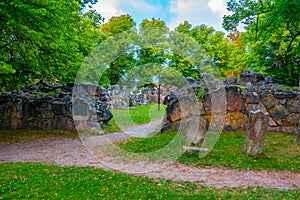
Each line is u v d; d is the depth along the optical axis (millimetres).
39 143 7816
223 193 3820
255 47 12141
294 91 8633
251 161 5633
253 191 3955
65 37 9344
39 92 10555
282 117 8500
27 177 4336
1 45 7398
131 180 4359
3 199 3441
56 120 9695
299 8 8047
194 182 4375
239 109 8633
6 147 7262
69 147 7258
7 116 9609
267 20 9516
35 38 7035
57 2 7359
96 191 3783
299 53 10305
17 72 9383
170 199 3514
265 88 8898
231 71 17312
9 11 6305
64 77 10805
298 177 4801
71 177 4398
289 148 6551
